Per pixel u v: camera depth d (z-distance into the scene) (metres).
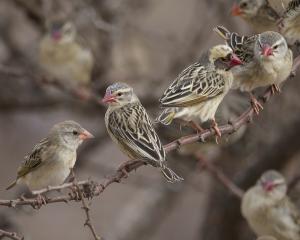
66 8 19.06
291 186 15.93
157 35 17.67
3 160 19.80
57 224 20.02
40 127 20.00
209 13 17.34
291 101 16.36
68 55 18.12
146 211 18.52
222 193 16.73
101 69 18.11
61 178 13.35
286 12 13.76
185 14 19.70
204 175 19.75
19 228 15.76
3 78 17.48
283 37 13.38
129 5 17.95
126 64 17.95
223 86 12.96
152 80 17.42
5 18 17.89
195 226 20.48
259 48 13.18
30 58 18.42
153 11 19.45
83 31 18.56
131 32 18.02
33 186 13.40
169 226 20.52
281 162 16.03
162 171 11.72
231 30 17.25
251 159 16.94
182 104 12.58
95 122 19.34
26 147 19.97
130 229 18.34
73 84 17.61
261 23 14.77
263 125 16.52
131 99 12.88
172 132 15.79
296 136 15.62
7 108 17.75
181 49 17.31
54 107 18.00
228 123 12.46
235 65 13.10
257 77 13.31
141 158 12.00
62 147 13.28
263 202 15.58
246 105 15.76
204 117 12.84
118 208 20.30
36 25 18.28
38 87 17.62
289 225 15.60
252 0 14.71
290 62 13.28
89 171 19.20
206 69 12.99
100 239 10.78
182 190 18.03
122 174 11.48
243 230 16.78
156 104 17.22
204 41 17.47
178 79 12.83
